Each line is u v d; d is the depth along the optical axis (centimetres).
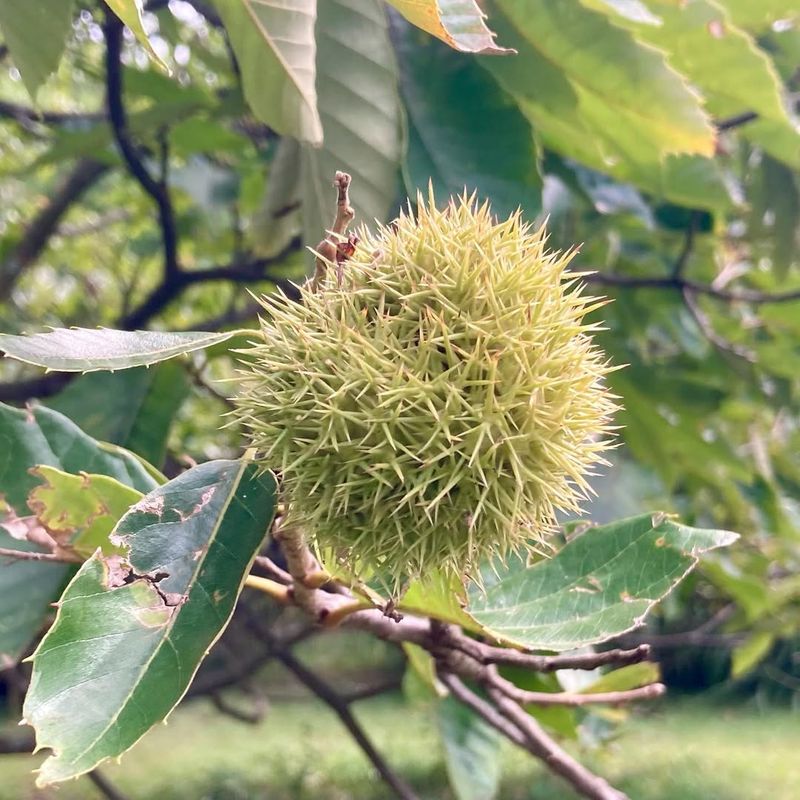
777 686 157
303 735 129
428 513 16
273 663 156
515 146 27
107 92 39
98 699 15
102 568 16
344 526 17
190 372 32
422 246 17
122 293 68
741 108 30
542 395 16
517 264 17
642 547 21
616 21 24
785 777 115
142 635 16
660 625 117
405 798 42
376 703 157
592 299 17
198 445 66
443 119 27
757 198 41
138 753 125
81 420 30
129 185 66
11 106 52
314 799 106
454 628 22
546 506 18
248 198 58
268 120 21
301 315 17
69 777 14
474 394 16
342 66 24
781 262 42
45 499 19
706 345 50
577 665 20
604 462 18
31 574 24
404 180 25
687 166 35
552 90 27
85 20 47
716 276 51
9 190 65
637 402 45
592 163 32
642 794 105
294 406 16
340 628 22
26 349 16
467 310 16
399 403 16
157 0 45
